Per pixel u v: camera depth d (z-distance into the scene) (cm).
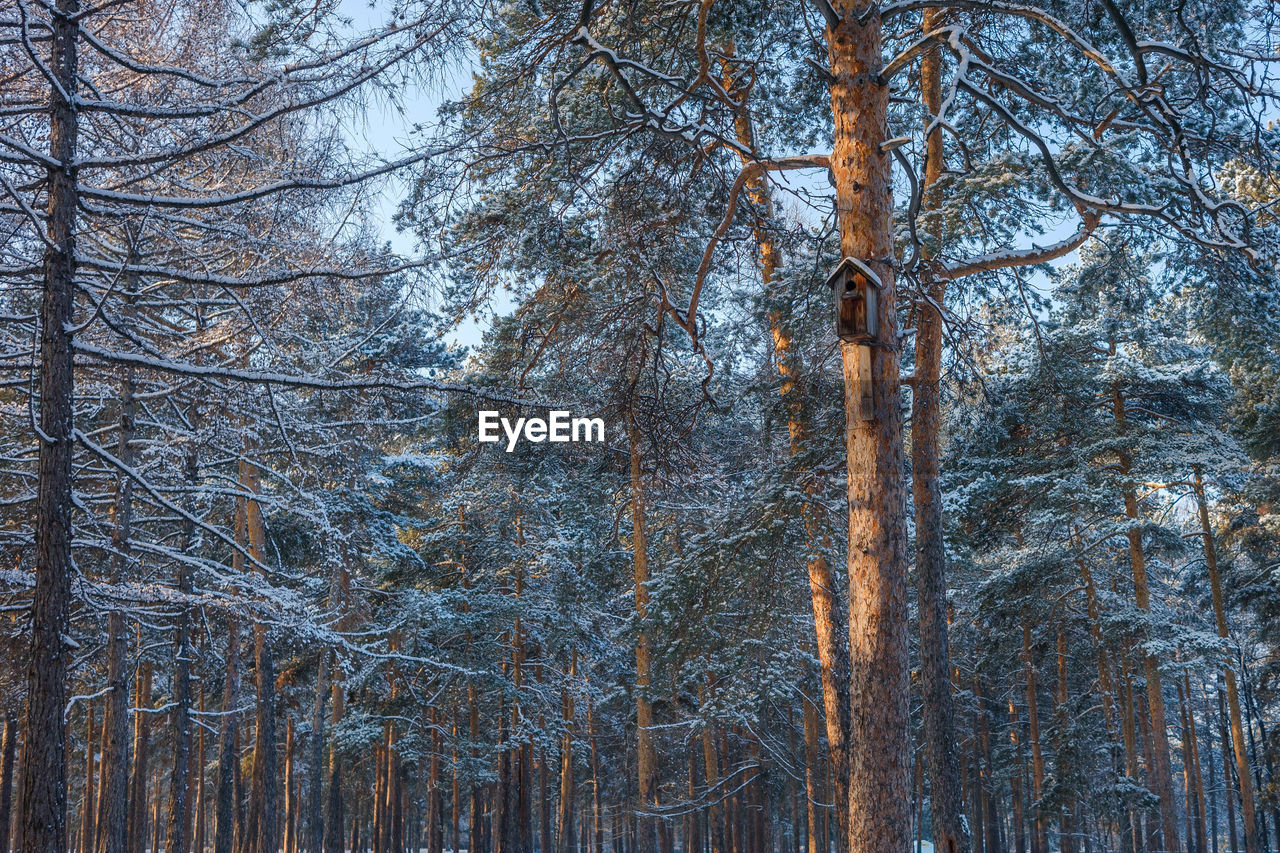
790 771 2359
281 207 1079
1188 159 975
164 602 1428
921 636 1315
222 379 1325
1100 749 2589
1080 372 1838
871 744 797
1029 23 1184
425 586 3023
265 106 1048
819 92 1321
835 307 847
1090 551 2539
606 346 1334
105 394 1572
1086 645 2778
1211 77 1054
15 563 1395
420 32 994
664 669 1830
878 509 828
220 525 2492
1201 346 2670
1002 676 3188
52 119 996
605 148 1249
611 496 2283
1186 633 2327
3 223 1083
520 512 2867
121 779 1512
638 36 1138
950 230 1109
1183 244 1173
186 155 991
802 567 1670
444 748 3244
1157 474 2505
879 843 776
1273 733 2925
